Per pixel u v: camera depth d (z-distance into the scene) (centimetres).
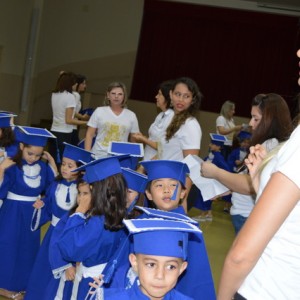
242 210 263
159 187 222
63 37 1148
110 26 1133
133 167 279
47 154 333
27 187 316
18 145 323
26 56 924
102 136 416
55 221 298
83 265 215
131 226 148
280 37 1020
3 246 315
